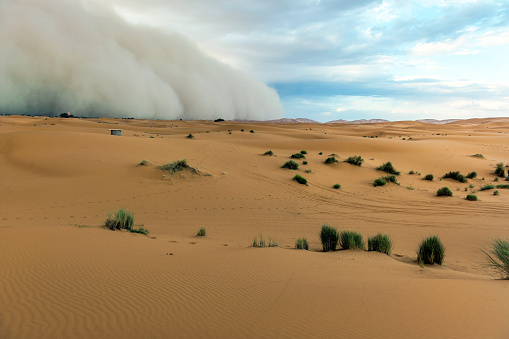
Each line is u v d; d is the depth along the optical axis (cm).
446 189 2530
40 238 805
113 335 364
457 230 1497
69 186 2225
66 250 723
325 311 449
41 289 487
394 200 2339
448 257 1084
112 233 1025
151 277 590
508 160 5012
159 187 2328
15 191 2069
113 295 486
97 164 2802
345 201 2291
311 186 2773
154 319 412
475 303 475
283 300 495
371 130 12188
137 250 808
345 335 374
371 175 3447
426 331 384
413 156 4962
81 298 466
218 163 3375
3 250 666
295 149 5406
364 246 1123
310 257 868
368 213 1922
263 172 3144
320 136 7919
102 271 600
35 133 4012
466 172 4147
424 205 2159
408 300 490
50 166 2766
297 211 1956
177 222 1578
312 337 370
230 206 2012
